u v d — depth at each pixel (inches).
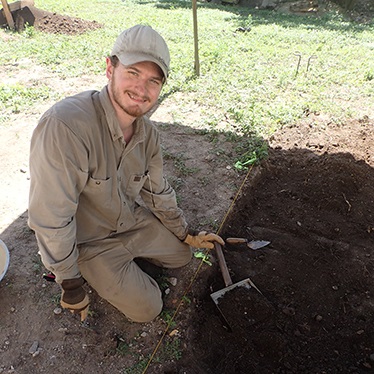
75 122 73.2
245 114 189.3
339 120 193.9
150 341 93.0
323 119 195.3
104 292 90.7
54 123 71.8
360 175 156.6
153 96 75.2
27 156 159.9
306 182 153.5
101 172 80.8
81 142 73.9
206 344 97.5
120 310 93.8
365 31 405.1
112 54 72.8
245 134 172.6
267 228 135.1
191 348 93.7
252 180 147.6
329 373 95.8
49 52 276.5
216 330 101.3
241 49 307.3
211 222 126.6
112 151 80.6
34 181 73.4
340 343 103.0
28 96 207.9
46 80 231.9
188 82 227.5
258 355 97.7
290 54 298.8
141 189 99.4
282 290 114.4
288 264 122.1
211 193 139.5
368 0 528.1
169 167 152.6
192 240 108.7
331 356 99.8
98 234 93.1
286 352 98.3
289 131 183.0
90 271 90.9
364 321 108.3
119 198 88.1
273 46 321.7
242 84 227.5
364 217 140.9
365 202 147.0
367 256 126.4
